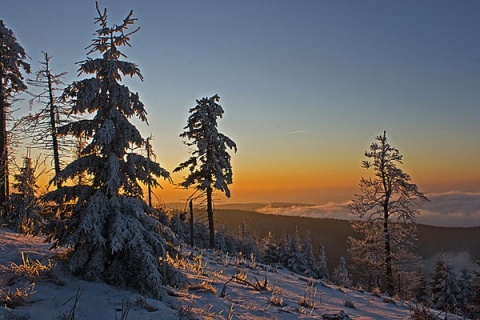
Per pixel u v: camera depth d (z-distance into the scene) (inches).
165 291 303.6
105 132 297.3
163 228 326.6
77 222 303.1
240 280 452.1
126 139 317.4
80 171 313.1
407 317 391.5
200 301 303.4
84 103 305.0
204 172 1081.4
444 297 1190.3
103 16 323.3
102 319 214.1
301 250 2361.0
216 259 690.2
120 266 293.7
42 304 221.5
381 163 1067.3
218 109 1093.1
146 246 289.0
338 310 375.6
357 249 1133.1
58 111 772.0
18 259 326.3
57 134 323.6
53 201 316.5
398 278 1087.6
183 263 484.4
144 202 338.0
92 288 270.1
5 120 864.9
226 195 1072.2
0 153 794.8
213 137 1056.2
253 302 339.9
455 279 1227.9
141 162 324.2
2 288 235.0
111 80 319.6
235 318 271.3
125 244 287.9
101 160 320.8
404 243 1053.8
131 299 260.8
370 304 478.6
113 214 304.3
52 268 291.7
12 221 608.4
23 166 655.1
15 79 882.8
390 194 1064.2
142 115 335.6
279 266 901.2
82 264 286.0
